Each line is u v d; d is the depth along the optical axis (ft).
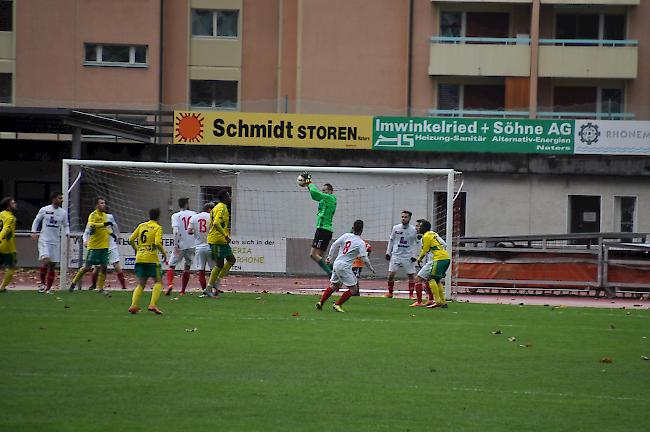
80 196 306.35
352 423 94.07
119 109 362.12
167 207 308.81
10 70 378.53
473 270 249.96
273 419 94.94
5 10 380.17
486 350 142.31
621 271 243.40
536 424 95.76
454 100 383.45
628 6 380.17
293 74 386.93
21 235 297.74
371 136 319.27
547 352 142.10
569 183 328.49
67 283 225.97
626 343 153.79
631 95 382.22
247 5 390.83
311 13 377.71
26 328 154.40
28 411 96.32
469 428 93.30
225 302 203.41
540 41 379.14
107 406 99.09
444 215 314.55
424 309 200.75
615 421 97.86
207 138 315.99
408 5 378.53
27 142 324.60
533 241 271.69
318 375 118.52
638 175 326.85
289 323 168.96
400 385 113.60
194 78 389.19
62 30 380.17
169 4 388.16
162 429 90.07
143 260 176.86
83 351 132.26
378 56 378.53
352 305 205.16
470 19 383.04
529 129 325.62
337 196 301.22
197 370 119.96
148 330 154.71
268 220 294.87
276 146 316.60
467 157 322.96
